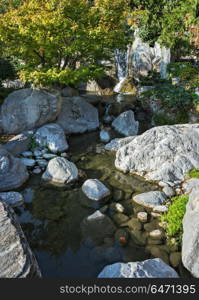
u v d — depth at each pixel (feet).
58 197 18.08
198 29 30.89
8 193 17.38
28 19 25.55
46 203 17.44
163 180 19.67
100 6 29.09
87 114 31.99
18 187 18.93
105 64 59.41
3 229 11.58
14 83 40.81
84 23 28.73
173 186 18.93
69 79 27.37
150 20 34.19
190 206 13.60
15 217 13.07
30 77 26.94
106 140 28.86
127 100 38.86
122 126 30.86
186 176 19.62
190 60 49.01
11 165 19.21
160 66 49.55
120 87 51.88
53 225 15.43
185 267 12.00
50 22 24.82
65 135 29.32
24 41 27.43
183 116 30.48
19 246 10.82
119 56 59.41
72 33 26.96
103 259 12.94
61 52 30.86
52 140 25.17
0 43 31.37
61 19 25.68
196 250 11.62
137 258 12.93
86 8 28.78
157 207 16.34
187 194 17.16
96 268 12.37
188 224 12.82
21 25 25.53
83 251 13.47
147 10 33.83
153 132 21.27
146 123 32.99
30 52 30.76
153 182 19.89
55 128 26.37
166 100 32.04
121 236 14.35
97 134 30.91
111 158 24.50
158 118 31.89
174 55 47.42
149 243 13.84
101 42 29.37
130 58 57.98
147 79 50.19
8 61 38.19
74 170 20.24
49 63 32.71
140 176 20.86
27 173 20.33
